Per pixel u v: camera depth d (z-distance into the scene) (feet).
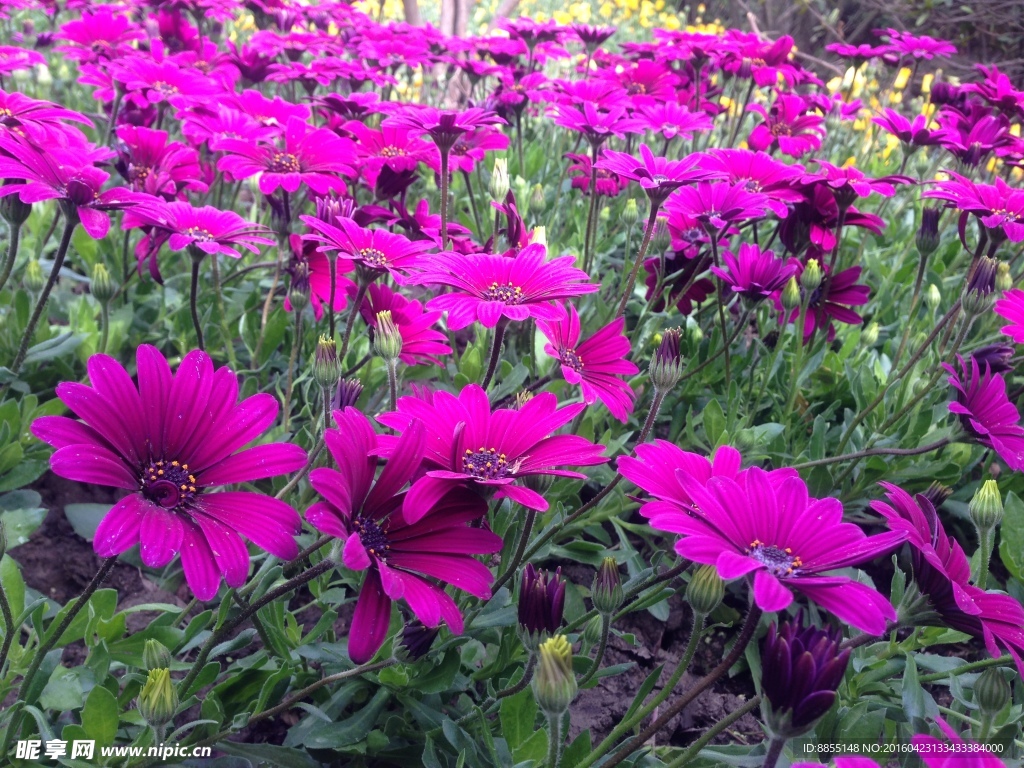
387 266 1.29
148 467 0.92
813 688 0.81
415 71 3.26
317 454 1.31
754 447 1.53
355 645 0.88
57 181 1.29
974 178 2.16
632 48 2.90
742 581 1.55
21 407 1.62
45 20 4.14
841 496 1.65
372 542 0.93
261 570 1.18
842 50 3.36
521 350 1.79
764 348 1.86
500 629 1.32
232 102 1.98
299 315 1.56
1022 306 1.40
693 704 1.43
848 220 1.81
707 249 1.82
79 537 1.56
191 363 0.94
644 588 1.14
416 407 1.00
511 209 1.52
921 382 1.67
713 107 2.87
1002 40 5.68
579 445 0.99
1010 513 1.40
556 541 1.57
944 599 0.94
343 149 1.71
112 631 1.17
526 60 3.01
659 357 1.21
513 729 1.07
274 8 2.97
